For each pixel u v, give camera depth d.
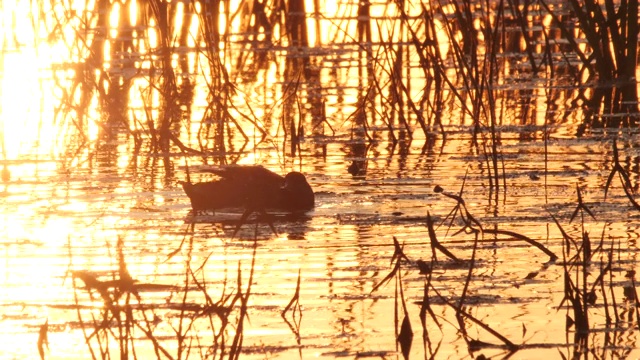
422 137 41.00
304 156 37.78
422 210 29.42
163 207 30.53
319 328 20.25
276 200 29.64
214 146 39.81
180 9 69.69
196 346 19.50
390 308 21.34
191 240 26.78
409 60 55.38
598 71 49.47
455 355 18.97
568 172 33.72
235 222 28.70
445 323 20.53
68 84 52.84
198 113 47.31
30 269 24.25
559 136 40.31
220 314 20.55
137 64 58.09
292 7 67.50
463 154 37.41
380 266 24.09
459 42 59.12
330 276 23.41
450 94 50.72
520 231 26.89
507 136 40.81
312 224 28.23
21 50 62.22
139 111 47.41
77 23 60.22
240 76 57.56
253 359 18.83
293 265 24.36
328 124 42.06
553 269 23.75
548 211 28.83
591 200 29.97
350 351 19.11
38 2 49.94
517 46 63.78
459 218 28.34
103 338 20.08
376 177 33.88
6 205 30.73
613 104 46.75
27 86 53.91
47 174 35.00
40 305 21.81
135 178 34.38
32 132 42.97
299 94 51.41
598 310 21.25
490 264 24.08
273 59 63.41
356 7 68.69
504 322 20.52
